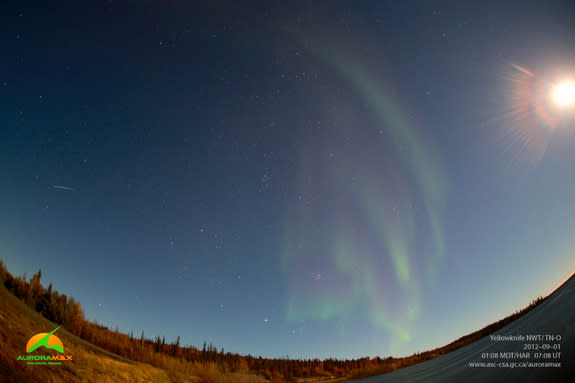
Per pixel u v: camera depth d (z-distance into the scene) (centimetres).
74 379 803
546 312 1521
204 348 4419
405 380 1182
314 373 4800
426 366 1847
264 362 4838
